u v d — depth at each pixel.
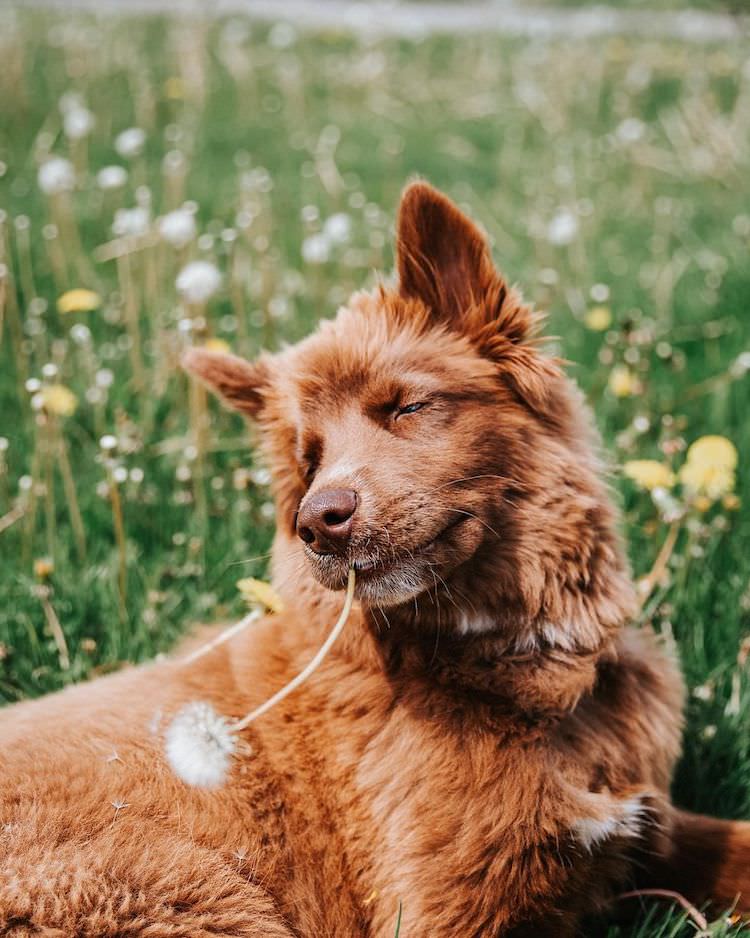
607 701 0.96
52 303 1.65
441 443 0.92
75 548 1.27
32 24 3.51
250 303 1.62
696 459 1.16
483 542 0.93
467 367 0.94
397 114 2.88
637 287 1.72
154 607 1.17
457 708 0.93
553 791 0.91
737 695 1.08
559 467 0.94
